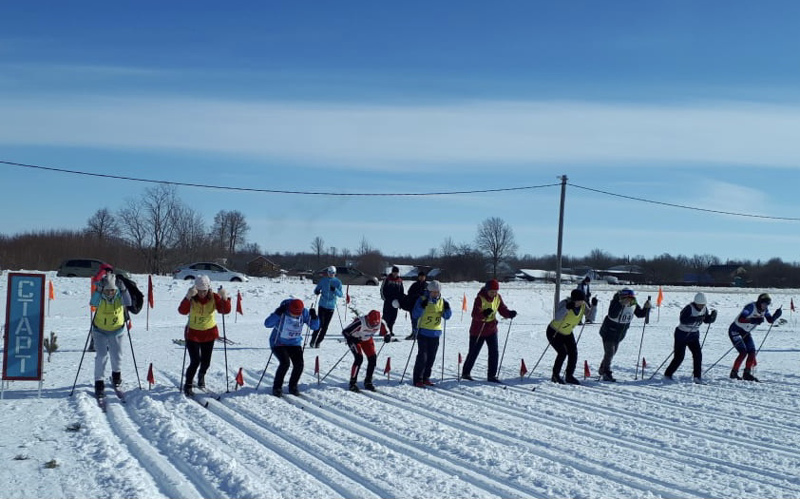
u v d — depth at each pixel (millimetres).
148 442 6871
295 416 8180
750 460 6707
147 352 13180
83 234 51125
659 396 10133
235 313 21125
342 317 21594
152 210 50906
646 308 12469
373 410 8625
